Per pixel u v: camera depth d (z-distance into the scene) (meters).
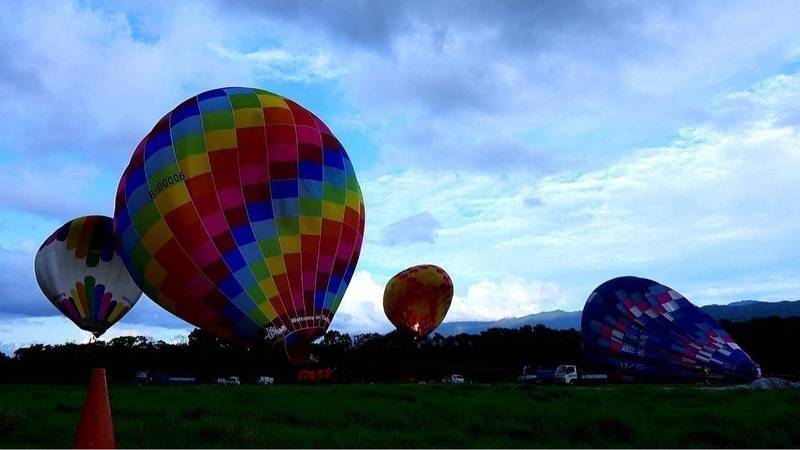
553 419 12.34
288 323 25.56
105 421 8.80
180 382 53.28
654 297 39.28
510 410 14.04
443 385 28.38
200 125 26.97
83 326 37.31
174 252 25.69
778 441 10.53
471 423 12.06
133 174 27.45
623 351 38.25
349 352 62.22
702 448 10.07
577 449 9.80
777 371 53.19
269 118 27.67
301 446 9.74
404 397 18.36
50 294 37.19
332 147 28.75
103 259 37.91
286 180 26.53
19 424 11.80
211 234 25.44
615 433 11.12
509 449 9.60
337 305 27.36
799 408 14.92
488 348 73.44
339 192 27.72
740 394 20.19
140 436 10.52
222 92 28.64
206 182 25.92
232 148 26.58
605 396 19.12
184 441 10.09
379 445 9.85
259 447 9.63
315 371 29.33
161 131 27.55
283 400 17.02
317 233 26.48
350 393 20.12
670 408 14.89
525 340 76.00
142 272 26.94
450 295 61.62
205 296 25.67
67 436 10.77
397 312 61.59
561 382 46.81
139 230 26.56
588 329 40.00
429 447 9.75
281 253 25.78
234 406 15.29
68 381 55.66
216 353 61.75
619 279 40.59
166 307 27.27
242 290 25.39
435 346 71.50
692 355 36.62
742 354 36.09
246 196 25.98
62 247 37.22
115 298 38.09
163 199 25.94
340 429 11.62
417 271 61.50
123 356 61.69
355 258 28.53
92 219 38.16
